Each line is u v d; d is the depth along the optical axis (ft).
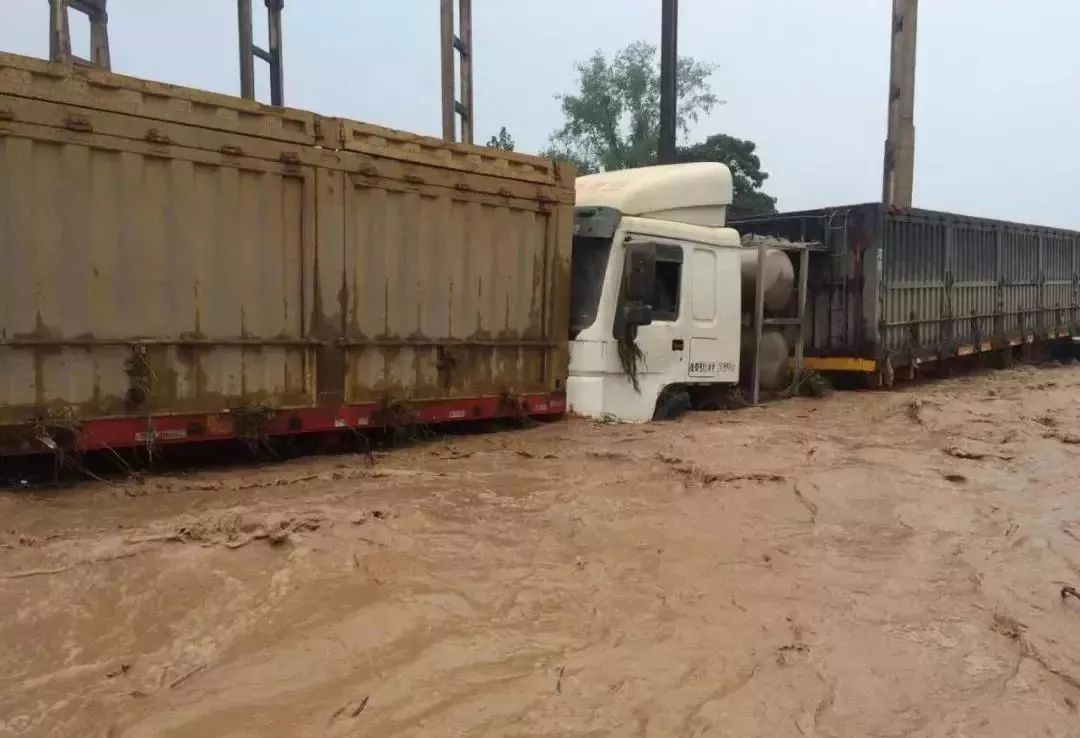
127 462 21.44
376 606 13.48
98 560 13.92
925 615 14.93
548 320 29.68
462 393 27.25
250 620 12.78
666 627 13.82
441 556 15.93
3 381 18.62
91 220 19.57
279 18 62.18
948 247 55.06
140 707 10.50
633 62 154.20
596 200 31.40
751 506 20.53
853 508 20.97
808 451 26.58
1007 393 45.37
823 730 11.12
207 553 14.51
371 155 24.48
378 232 24.81
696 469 23.52
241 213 22.04
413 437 26.53
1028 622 14.79
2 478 19.99
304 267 23.24
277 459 23.99
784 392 42.45
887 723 11.37
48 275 19.04
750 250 39.22
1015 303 65.21
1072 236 74.49
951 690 12.34
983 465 25.76
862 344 47.73
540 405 29.53
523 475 22.45
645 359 31.32
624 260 30.37
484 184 27.40
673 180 32.96
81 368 19.67
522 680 11.85
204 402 21.62
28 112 18.51
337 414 24.14
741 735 10.87
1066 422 34.32
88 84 19.36
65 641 11.96
